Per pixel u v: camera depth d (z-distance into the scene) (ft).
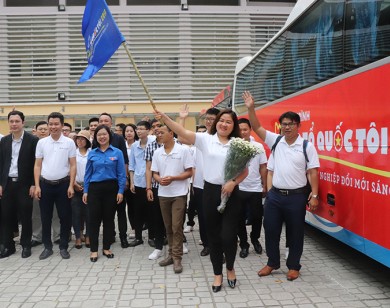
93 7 15.37
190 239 20.99
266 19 70.08
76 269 16.06
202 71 69.26
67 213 17.94
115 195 17.71
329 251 17.79
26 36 67.10
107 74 67.72
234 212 13.08
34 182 18.24
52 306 12.37
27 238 18.13
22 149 17.97
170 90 68.74
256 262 16.56
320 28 16.08
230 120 13.14
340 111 14.21
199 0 71.26
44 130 21.68
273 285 13.79
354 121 13.21
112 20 14.35
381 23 11.82
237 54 69.56
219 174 12.87
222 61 69.41
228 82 69.67
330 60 15.14
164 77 68.49
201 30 69.05
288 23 19.69
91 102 67.21
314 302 12.25
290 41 19.60
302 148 14.06
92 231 17.26
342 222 14.23
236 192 13.04
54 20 67.21
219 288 13.34
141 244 20.01
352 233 13.53
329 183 15.20
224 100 41.27
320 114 15.92
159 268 15.99
